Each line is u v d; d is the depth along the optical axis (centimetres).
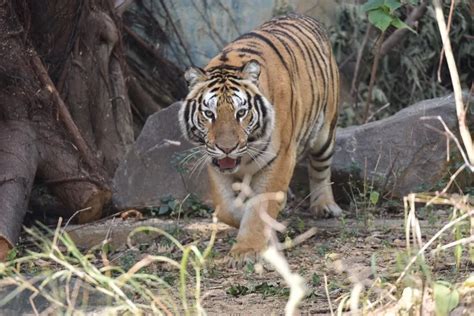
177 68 1781
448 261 945
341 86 1902
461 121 676
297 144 1148
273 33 1162
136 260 1073
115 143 1492
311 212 1307
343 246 1093
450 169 1370
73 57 1470
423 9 1855
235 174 1059
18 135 1302
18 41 1335
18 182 1241
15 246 1143
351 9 1920
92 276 729
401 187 1377
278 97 1068
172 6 1803
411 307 661
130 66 1747
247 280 951
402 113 1451
